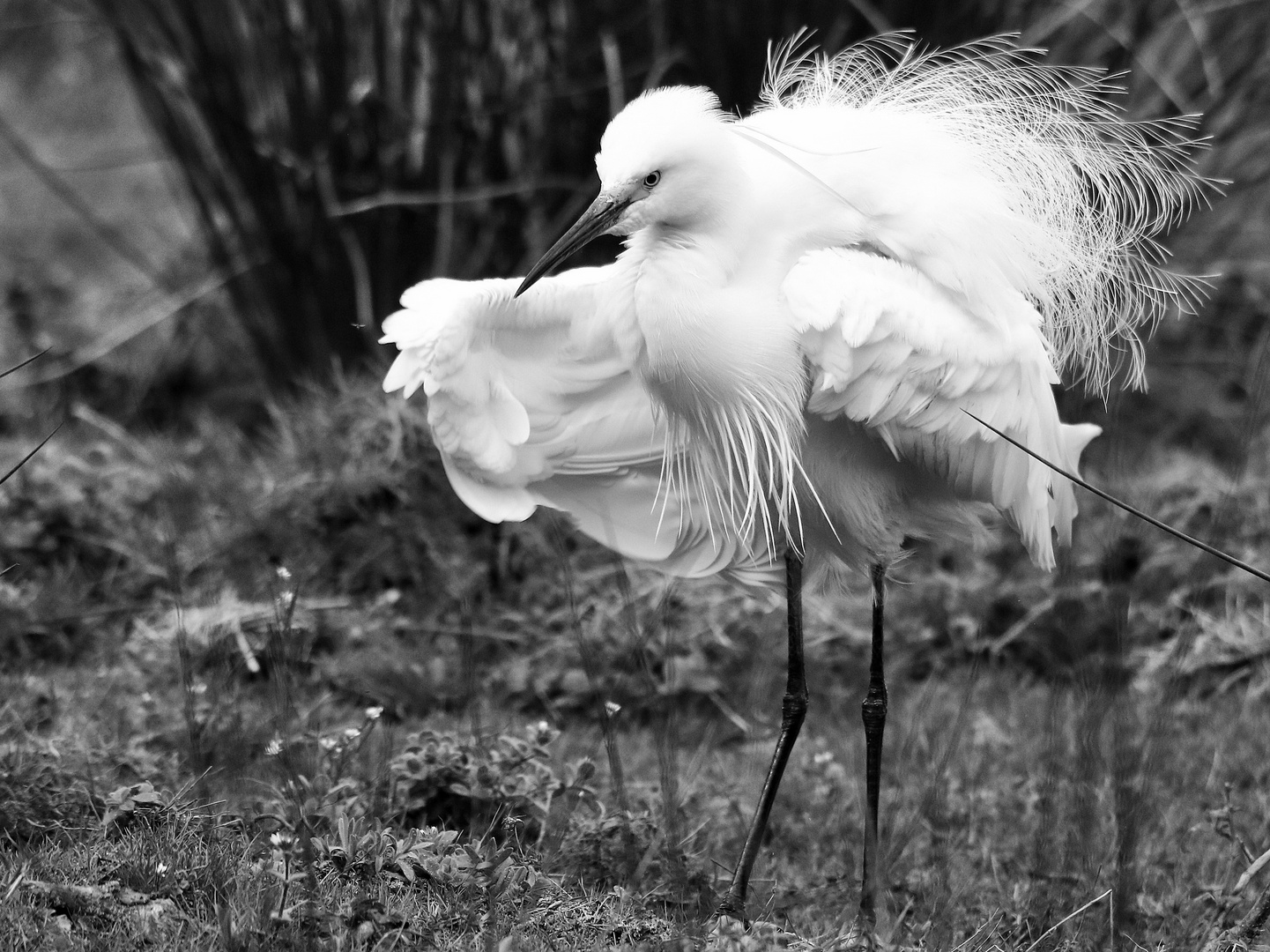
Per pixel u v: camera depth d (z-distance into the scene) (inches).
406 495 493.0
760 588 366.6
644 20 553.6
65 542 483.5
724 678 447.5
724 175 304.5
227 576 470.6
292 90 563.2
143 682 395.2
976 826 349.7
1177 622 465.7
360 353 596.7
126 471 523.2
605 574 482.0
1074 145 343.0
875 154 311.7
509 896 270.4
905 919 304.7
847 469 331.9
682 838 321.4
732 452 329.7
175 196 673.0
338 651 441.1
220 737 342.6
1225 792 321.7
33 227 848.3
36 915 244.4
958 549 516.4
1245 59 590.6
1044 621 464.1
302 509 493.4
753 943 247.0
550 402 337.7
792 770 390.3
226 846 274.1
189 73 568.4
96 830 284.4
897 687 454.9
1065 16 546.6
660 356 311.3
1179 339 657.6
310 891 250.1
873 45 511.5
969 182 316.8
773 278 312.3
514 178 575.8
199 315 672.4
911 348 299.6
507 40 558.6
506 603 480.4
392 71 561.6
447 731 371.9
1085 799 292.8
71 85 971.3
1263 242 696.4
